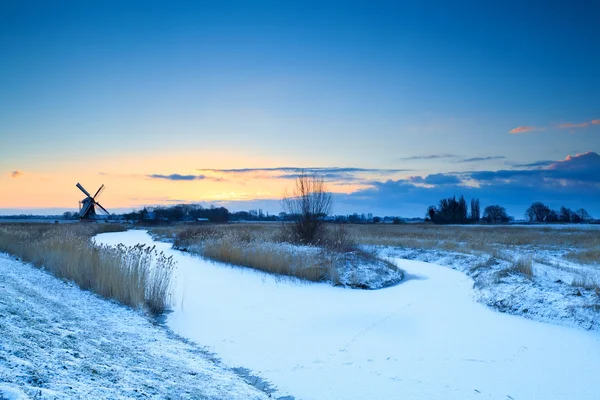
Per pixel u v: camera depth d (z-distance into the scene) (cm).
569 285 1388
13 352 559
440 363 851
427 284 1752
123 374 605
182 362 765
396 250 2980
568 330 1072
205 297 1426
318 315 1211
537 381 770
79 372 559
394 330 1071
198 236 3169
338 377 780
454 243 3212
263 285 1653
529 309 1224
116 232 5931
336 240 2392
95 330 860
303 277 1797
